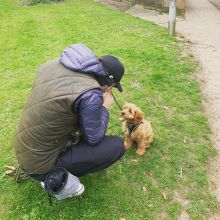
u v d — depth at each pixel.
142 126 1.62
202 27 3.82
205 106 2.13
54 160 1.27
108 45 3.16
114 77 1.25
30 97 1.22
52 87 1.17
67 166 1.31
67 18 4.16
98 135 1.25
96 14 4.32
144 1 4.96
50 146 1.23
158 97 2.21
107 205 1.42
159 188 1.50
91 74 1.19
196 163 1.64
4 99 2.26
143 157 1.67
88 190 1.48
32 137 1.20
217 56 2.93
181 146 1.75
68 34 3.53
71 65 1.17
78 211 1.39
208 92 2.31
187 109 2.08
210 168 1.62
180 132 1.86
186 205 1.42
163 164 1.63
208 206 1.42
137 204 1.42
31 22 4.04
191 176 1.56
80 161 1.31
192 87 2.34
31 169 1.27
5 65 2.80
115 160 1.39
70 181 1.28
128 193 1.47
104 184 1.51
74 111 1.17
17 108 2.14
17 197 1.47
